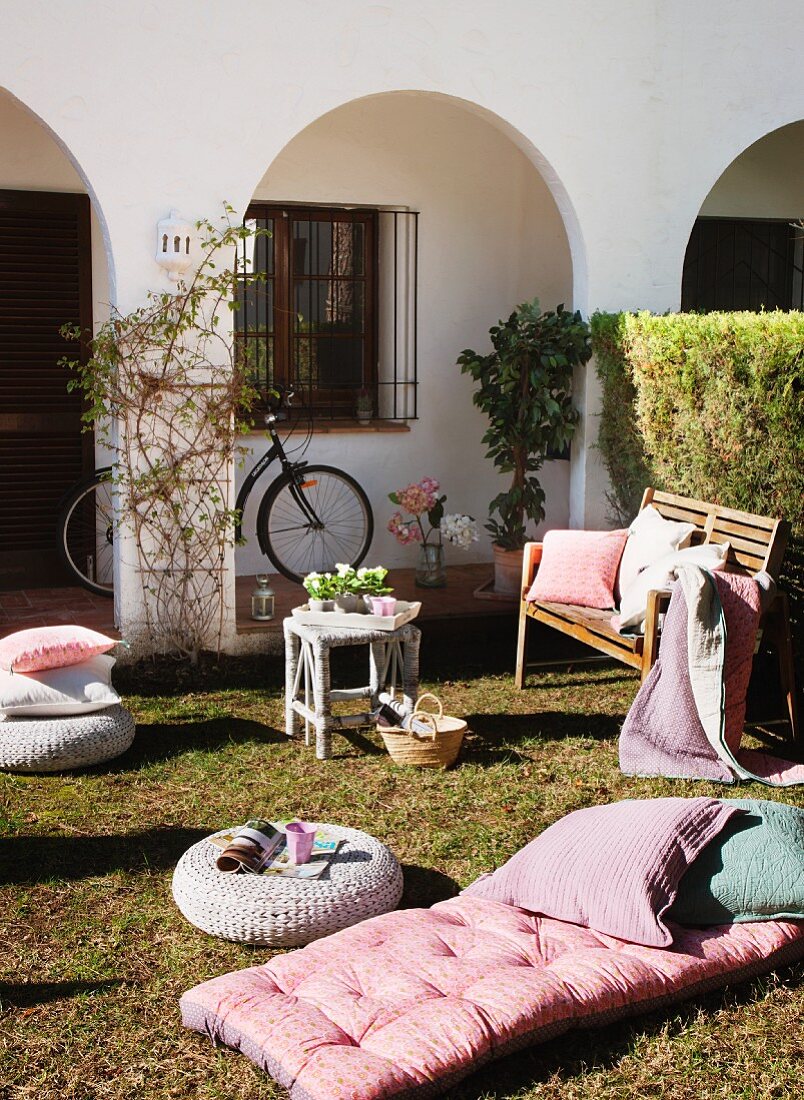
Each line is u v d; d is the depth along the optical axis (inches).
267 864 135.0
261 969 116.3
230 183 223.5
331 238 294.5
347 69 228.4
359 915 129.2
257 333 290.4
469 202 299.7
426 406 304.0
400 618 195.3
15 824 161.2
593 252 252.8
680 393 224.2
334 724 188.5
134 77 214.5
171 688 221.8
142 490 226.1
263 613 244.4
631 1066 108.0
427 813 165.9
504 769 183.0
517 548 270.5
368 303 300.7
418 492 278.4
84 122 213.0
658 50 251.8
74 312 270.8
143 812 165.8
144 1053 109.1
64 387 272.4
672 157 256.5
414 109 290.2
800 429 198.1
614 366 245.3
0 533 273.0
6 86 207.6
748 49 259.1
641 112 252.4
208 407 227.1
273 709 212.1
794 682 195.6
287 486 289.9
